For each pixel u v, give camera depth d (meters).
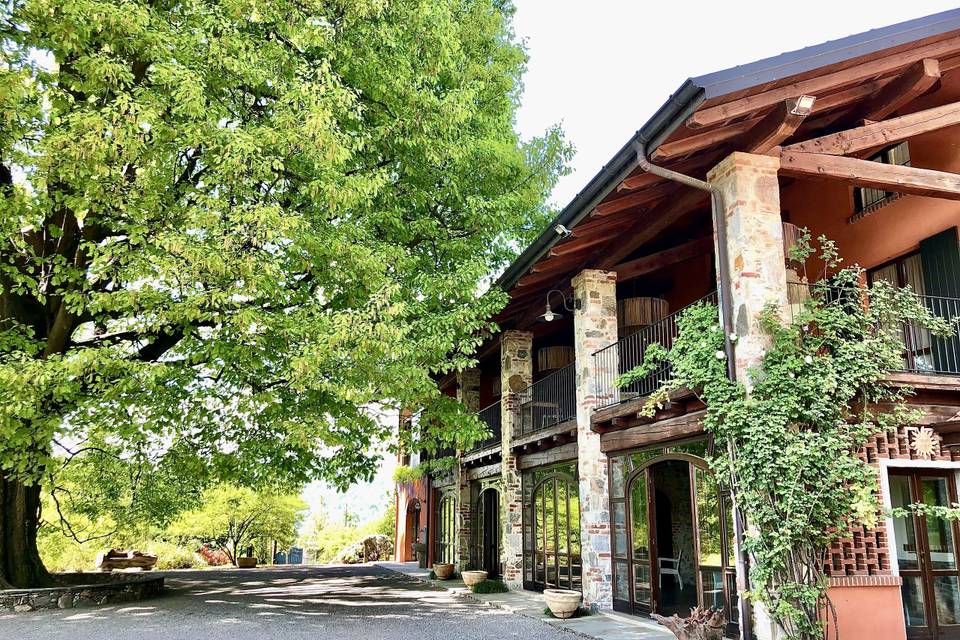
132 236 7.89
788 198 11.97
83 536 21.16
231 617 10.39
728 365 7.41
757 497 6.75
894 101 8.26
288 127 8.31
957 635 7.66
